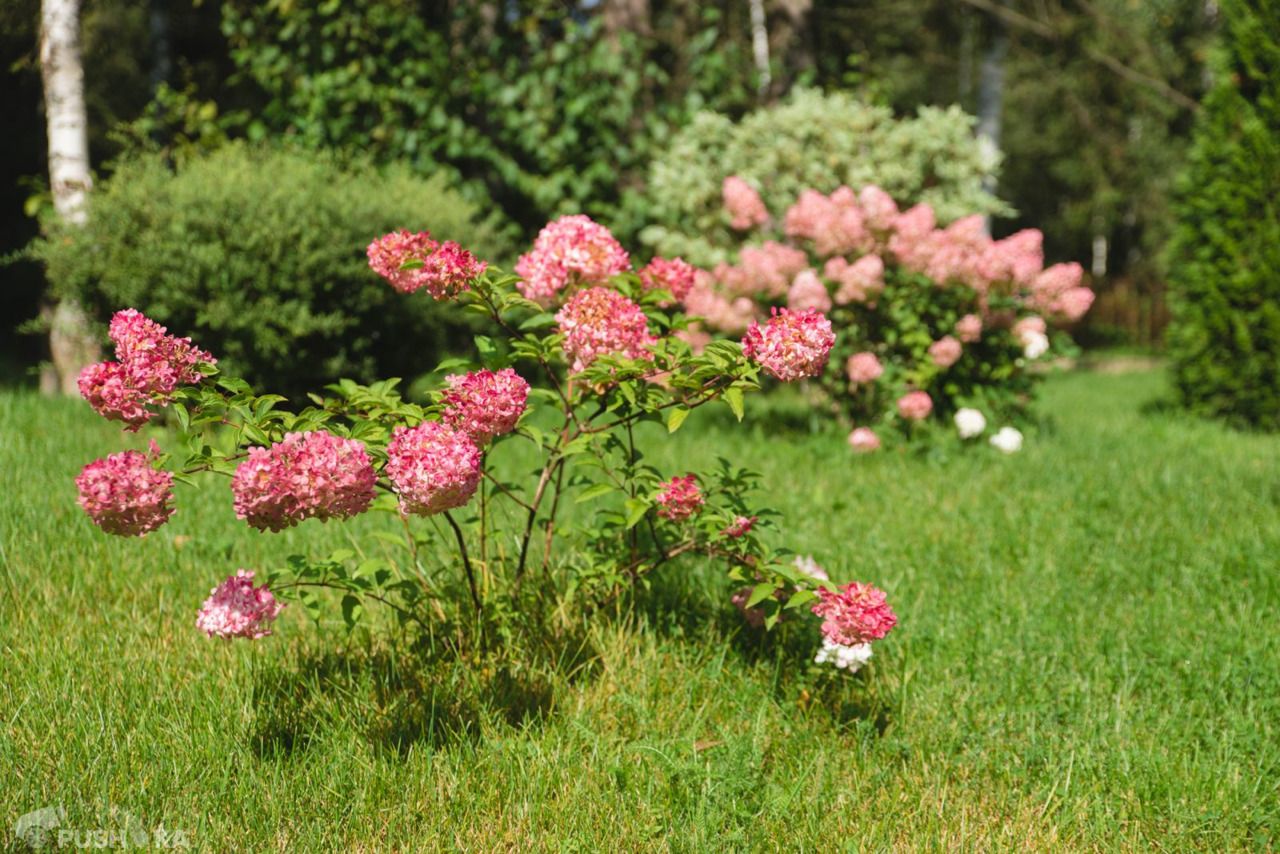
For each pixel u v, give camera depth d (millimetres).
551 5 9078
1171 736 3012
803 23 10906
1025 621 3756
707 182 8320
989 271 6676
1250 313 8234
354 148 8016
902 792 2748
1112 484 5836
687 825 2471
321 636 3301
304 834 2367
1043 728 3061
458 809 2498
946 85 23641
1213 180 8508
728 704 3057
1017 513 5172
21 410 6188
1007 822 2588
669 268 3418
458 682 2953
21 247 12125
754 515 3131
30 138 11047
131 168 6355
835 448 6602
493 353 2982
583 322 2881
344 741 2732
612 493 4898
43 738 2650
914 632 3615
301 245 5902
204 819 2354
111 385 2328
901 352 7086
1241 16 8398
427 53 8336
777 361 2672
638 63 9062
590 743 2791
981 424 6695
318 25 8141
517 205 8891
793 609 3393
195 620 3463
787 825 2514
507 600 3176
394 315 6488
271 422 2605
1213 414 8633
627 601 3422
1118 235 30625
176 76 9422
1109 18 14547
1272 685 3248
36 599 3531
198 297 5871
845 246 6617
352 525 4355
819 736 2982
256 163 6988
